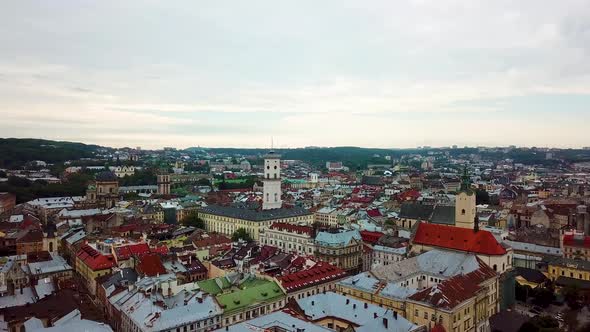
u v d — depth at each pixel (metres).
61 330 129.00
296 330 124.69
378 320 134.62
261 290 175.12
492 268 197.00
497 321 164.50
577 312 189.38
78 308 160.38
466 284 168.50
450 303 150.75
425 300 154.75
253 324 130.75
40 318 148.50
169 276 182.38
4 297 170.38
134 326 145.62
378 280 178.25
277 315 137.88
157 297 156.62
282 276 186.75
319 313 153.00
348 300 158.00
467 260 195.00
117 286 180.12
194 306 151.75
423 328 138.25
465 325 158.75
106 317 176.00
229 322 156.75
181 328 142.62
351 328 128.50
